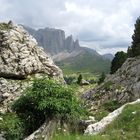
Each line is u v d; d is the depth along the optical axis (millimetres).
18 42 37125
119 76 44750
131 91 39125
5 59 35562
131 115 21203
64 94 23250
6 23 39156
